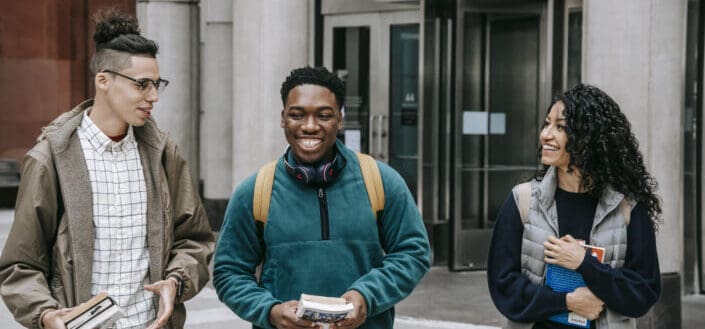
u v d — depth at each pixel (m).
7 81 15.74
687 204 8.19
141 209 2.97
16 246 2.83
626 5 6.30
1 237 11.79
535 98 9.42
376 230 3.01
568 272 3.05
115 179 2.93
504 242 3.19
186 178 3.10
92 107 2.98
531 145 9.48
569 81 9.12
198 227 3.10
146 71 2.88
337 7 9.98
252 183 3.04
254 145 8.40
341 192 3.00
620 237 3.07
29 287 2.79
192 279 2.97
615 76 6.36
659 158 6.42
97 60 2.90
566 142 3.07
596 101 3.07
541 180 3.22
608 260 3.07
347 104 9.99
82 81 16.14
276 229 2.97
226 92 11.68
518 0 9.35
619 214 3.09
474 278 9.04
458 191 9.41
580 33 9.07
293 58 8.32
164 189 3.00
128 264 2.94
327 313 2.67
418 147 9.54
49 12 15.91
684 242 8.23
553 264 3.07
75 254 2.84
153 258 2.96
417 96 9.72
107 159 2.93
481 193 9.52
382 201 3.03
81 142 2.91
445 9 9.43
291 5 8.27
